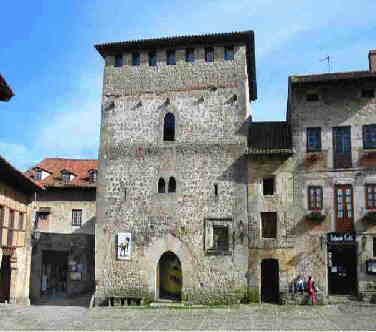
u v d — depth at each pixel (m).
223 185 27.77
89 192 37.50
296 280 26.11
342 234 26.17
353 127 27.27
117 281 27.69
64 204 37.53
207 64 29.44
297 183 27.17
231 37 29.12
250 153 27.44
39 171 39.69
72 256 34.53
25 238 31.38
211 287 26.66
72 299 32.75
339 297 25.92
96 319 22.86
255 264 26.62
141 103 29.66
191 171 28.23
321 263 26.11
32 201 32.31
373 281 25.58
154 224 27.97
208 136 28.48
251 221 27.11
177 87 29.45
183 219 27.72
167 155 28.67
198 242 27.31
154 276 27.38
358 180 26.64
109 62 30.61
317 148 27.50
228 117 28.55
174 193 28.12
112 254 28.08
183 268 27.14
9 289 29.09
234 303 26.30
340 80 27.25
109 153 29.34
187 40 29.44
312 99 28.14
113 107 29.92
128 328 20.50
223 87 28.95
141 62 30.22
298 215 26.80
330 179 26.92
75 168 41.06
